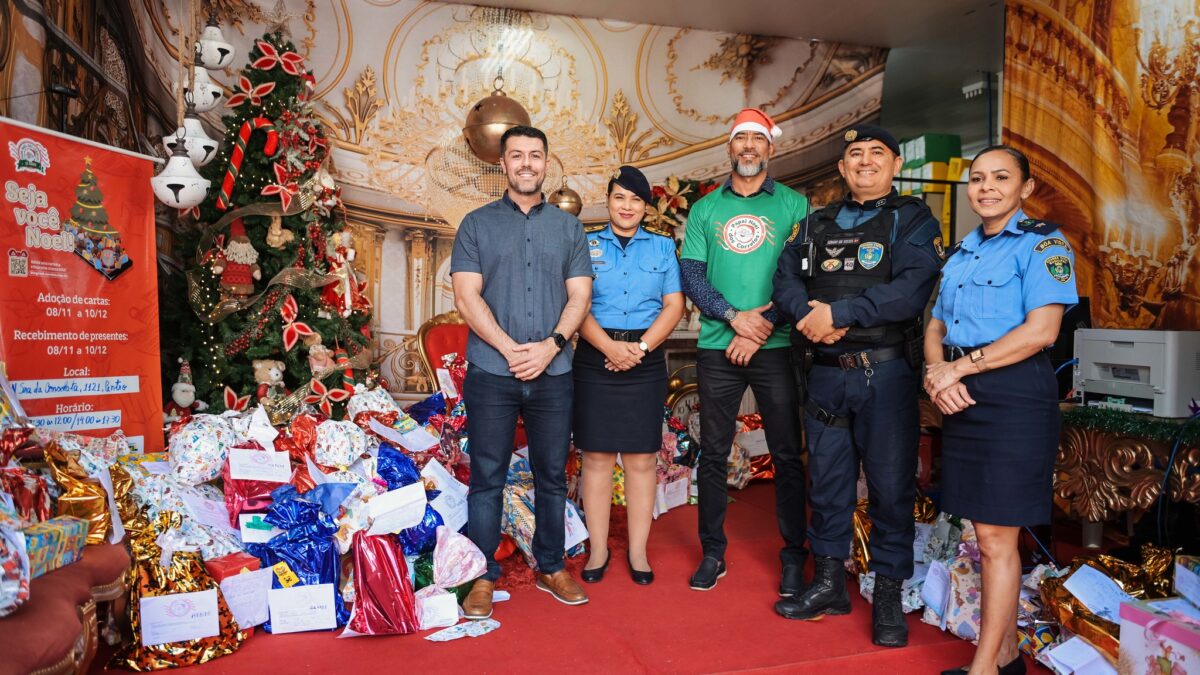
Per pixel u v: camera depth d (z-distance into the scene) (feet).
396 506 9.33
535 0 20.04
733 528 14.16
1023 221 7.80
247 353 14.39
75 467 7.53
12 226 9.11
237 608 8.57
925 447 13.34
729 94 22.27
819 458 9.50
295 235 15.21
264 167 15.17
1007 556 7.64
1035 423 7.43
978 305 7.81
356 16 19.57
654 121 21.84
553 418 9.91
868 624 9.46
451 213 20.42
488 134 19.51
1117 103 13.38
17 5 10.28
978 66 23.43
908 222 8.96
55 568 6.38
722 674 7.97
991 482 7.50
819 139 22.67
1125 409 9.80
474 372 9.76
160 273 14.85
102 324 10.14
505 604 10.03
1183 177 12.15
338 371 15.25
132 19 15.14
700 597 10.37
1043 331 7.32
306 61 19.20
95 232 10.09
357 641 8.71
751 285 10.60
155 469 9.47
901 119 23.06
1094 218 13.83
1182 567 7.27
